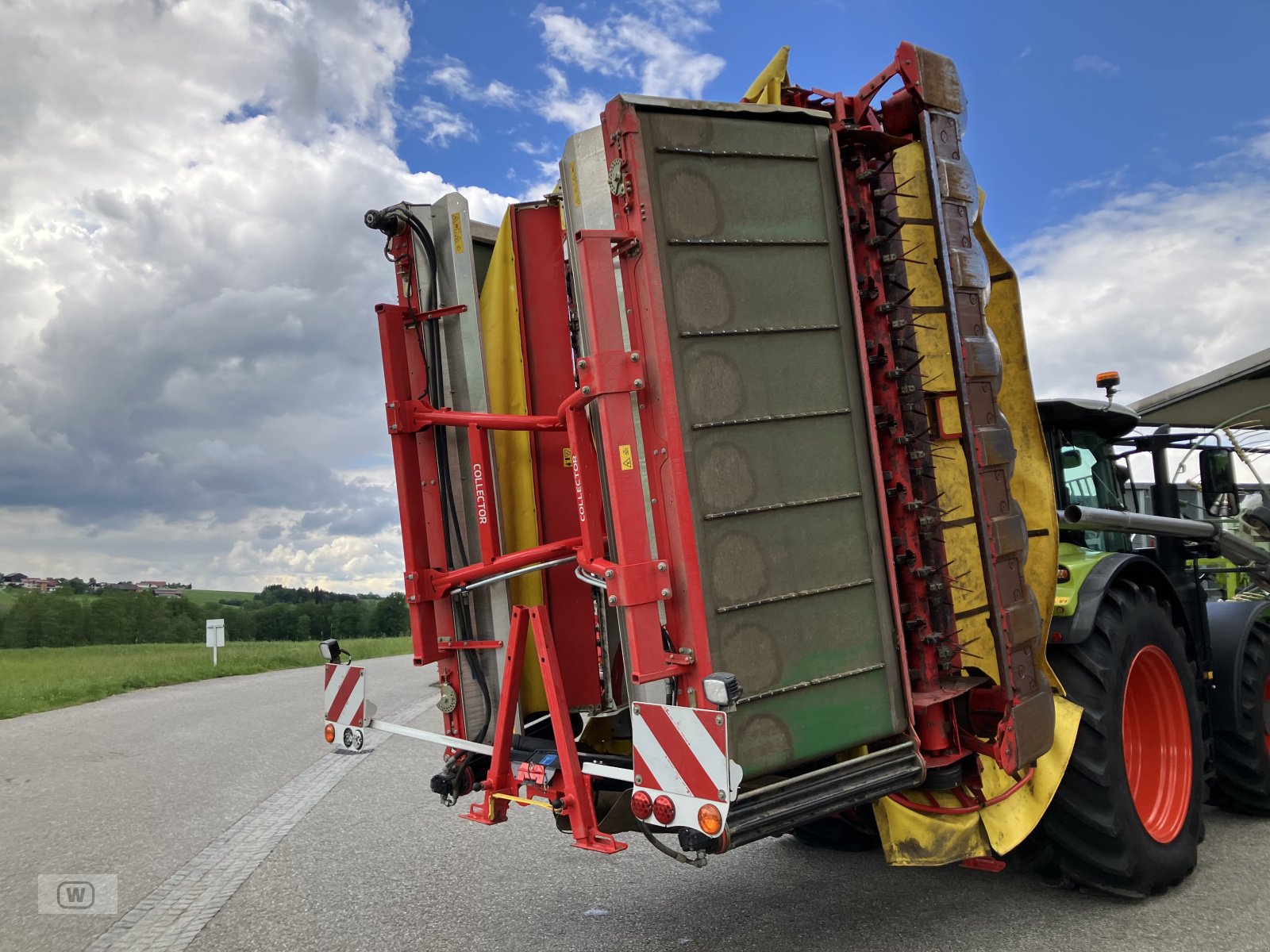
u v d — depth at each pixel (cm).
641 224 293
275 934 383
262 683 1484
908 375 357
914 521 354
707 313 305
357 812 605
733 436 305
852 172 356
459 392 395
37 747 858
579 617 391
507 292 402
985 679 368
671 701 296
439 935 379
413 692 1302
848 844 486
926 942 352
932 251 365
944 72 371
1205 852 470
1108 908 388
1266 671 534
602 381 291
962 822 360
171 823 575
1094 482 530
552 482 397
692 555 288
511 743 373
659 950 355
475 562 395
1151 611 436
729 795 259
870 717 327
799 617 313
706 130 313
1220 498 559
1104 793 381
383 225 407
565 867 478
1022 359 395
